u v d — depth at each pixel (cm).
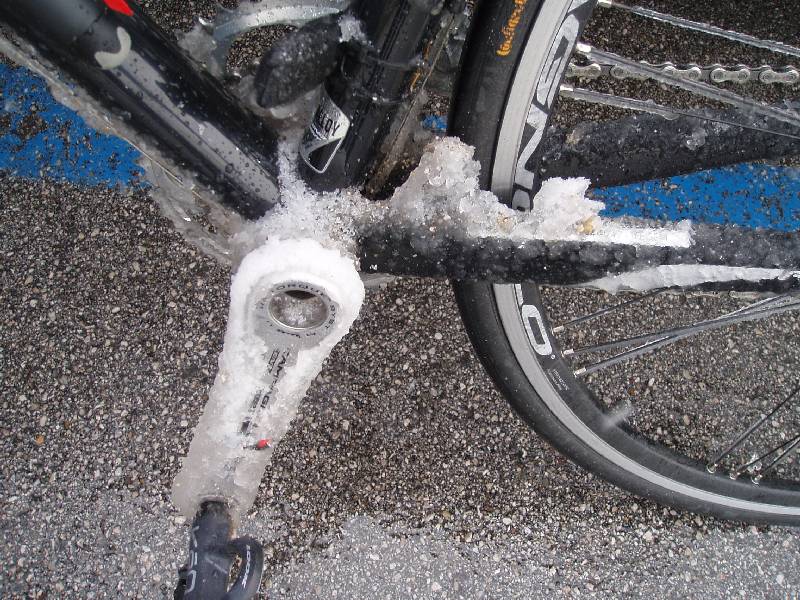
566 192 104
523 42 100
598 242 106
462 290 129
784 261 108
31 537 185
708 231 108
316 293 96
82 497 188
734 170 212
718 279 111
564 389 145
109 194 203
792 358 202
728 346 201
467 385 196
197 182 102
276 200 102
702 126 130
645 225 107
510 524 189
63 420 192
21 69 209
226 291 198
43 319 197
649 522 191
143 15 92
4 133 207
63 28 85
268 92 86
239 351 105
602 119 203
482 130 107
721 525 191
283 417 117
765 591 188
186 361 195
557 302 202
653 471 160
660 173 135
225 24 101
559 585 187
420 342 198
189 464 121
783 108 137
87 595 182
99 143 206
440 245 105
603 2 123
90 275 199
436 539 188
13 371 194
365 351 197
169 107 93
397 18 90
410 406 195
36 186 204
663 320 202
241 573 113
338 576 185
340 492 189
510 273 108
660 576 188
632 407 197
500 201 115
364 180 106
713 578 188
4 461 189
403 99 99
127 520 186
